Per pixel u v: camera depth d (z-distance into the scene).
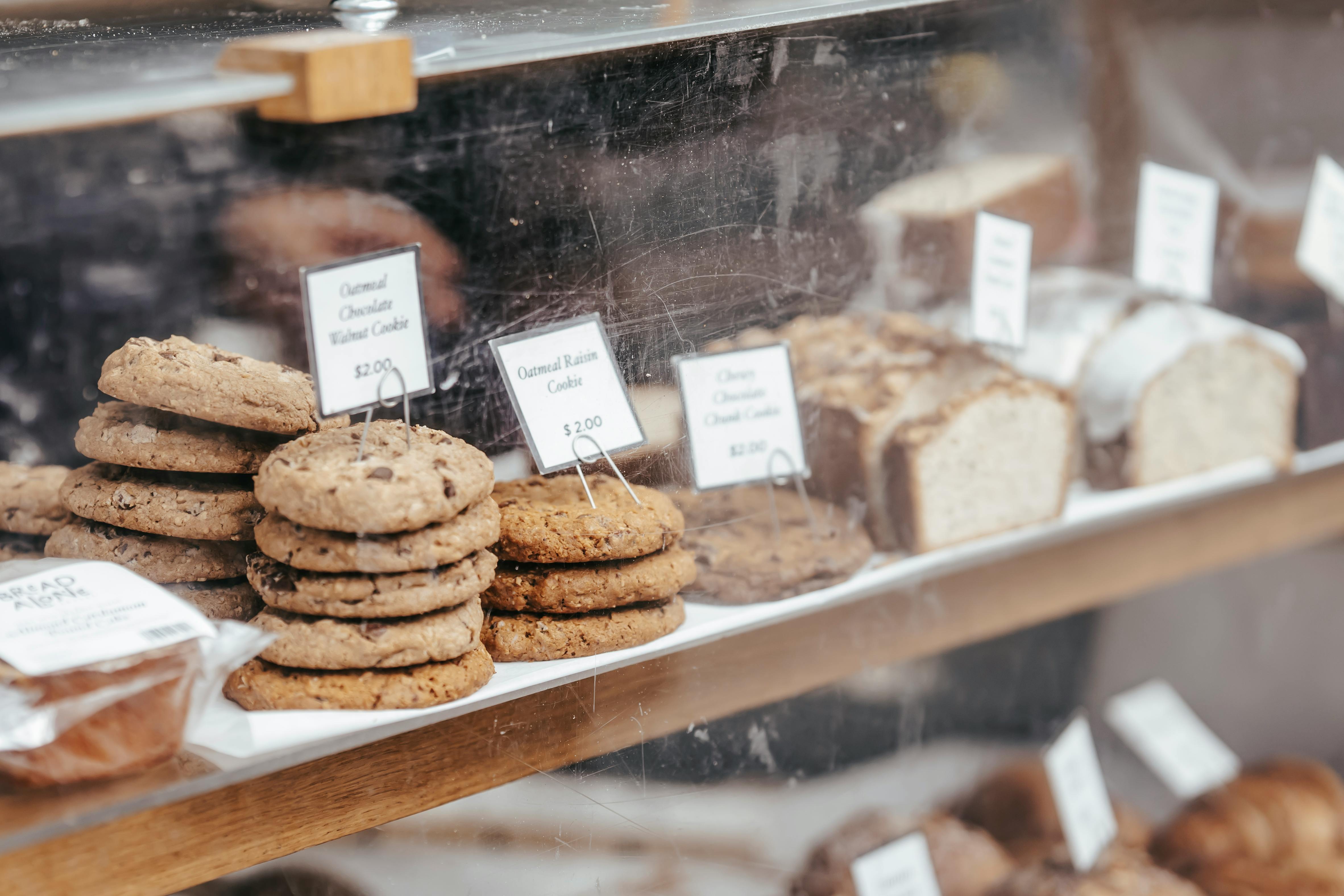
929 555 1.33
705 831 1.19
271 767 0.81
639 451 1.12
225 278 0.96
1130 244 1.58
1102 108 1.49
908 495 1.30
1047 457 1.42
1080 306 1.55
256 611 0.93
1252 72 1.60
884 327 1.33
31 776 0.73
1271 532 1.65
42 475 0.96
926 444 1.30
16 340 0.92
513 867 1.02
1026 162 1.44
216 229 0.94
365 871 0.97
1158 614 1.87
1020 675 1.69
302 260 0.98
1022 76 1.39
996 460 1.38
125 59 0.85
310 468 0.86
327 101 0.80
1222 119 1.60
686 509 1.16
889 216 1.29
